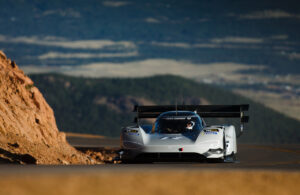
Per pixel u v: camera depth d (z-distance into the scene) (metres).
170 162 38.31
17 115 44.47
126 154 35.25
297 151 64.44
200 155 34.19
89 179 17.94
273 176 20.61
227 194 16.91
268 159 51.22
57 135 50.69
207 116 41.75
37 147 40.88
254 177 20.23
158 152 34.28
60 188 15.96
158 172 20.73
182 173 20.50
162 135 35.78
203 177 19.66
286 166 31.06
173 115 38.28
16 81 49.22
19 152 37.19
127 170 23.14
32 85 51.41
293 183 19.30
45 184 16.48
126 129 36.12
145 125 38.94
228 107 41.66
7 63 51.78
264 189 18.03
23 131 42.84
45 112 51.09
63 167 26.89
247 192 17.42
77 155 47.84
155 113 41.50
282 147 73.31
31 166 27.59
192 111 41.28
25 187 15.88
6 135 39.78
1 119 40.94
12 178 17.59
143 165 30.94
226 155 37.19
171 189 16.95
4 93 46.03
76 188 16.14
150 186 17.23
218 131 35.38
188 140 34.69
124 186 16.95
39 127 46.84
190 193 16.58
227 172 21.38
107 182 17.50
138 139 35.09
